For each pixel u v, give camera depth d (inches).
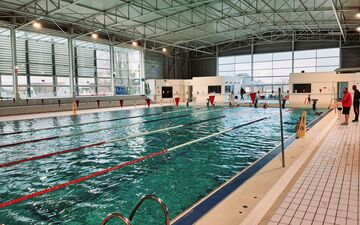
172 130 399.9
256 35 1019.9
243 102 877.2
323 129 316.8
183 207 145.3
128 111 697.6
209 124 454.3
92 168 219.9
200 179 188.2
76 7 604.4
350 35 895.1
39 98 689.6
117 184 181.5
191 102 1012.5
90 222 132.6
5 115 591.5
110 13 640.4
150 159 241.3
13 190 176.4
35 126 443.8
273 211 113.3
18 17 637.3
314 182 146.7
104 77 912.3
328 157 197.5
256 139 322.7
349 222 103.0
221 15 726.5
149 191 168.1
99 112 661.3
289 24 810.8
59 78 787.4
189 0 598.2
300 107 698.8
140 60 1003.9
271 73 1041.5
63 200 158.1
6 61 670.5
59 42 783.1
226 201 122.1
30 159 247.6
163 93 1014.4
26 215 141.0
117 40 904.9
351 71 716.7
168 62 1119.6
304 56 976.9
